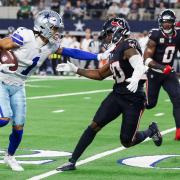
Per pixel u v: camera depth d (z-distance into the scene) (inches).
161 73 562.9
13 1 1658.5
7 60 410.0
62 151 499.8
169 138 570.9
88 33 1390.3
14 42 404.8
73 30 1552.7
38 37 413.1
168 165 445.7
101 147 517.3
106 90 1083.3
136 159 466.9
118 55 407.5
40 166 437.4
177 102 560.4
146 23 1510.8
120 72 410.0
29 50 409.7
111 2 1600.6
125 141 423.2
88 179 397.7
